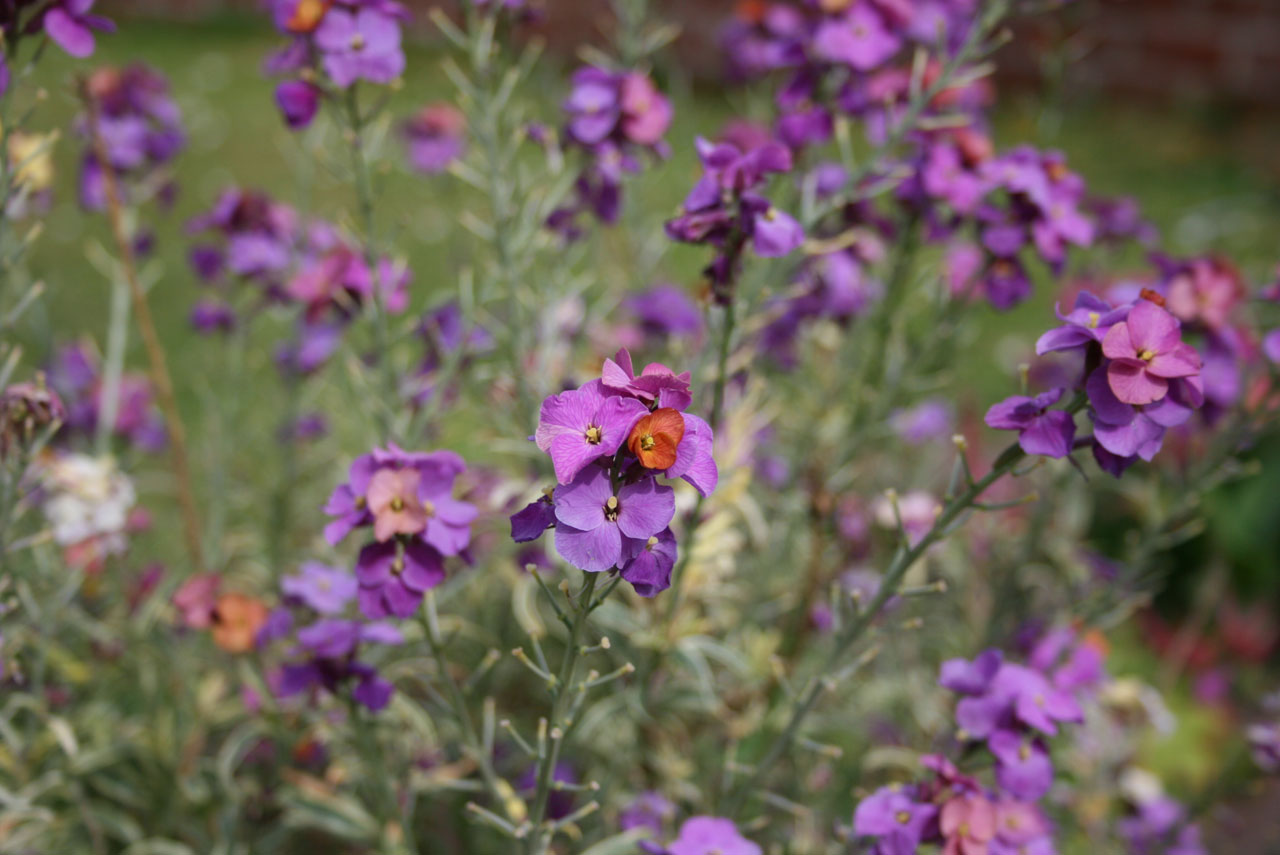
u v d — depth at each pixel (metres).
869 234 0.86
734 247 0.67
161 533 1.05
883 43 0.76
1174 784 0.99
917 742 0.80
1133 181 2.27
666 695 0.74
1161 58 2.64
